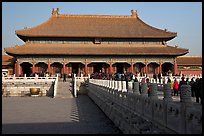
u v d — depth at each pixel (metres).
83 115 30.45
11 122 26.66
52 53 83.88
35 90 59.69
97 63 90.88
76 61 86.62
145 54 86.31
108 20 100.88
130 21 101.81
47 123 25.86
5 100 50.38
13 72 90.88
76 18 100.00
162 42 93.25
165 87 13.14
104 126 23.88
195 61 94.81
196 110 9.48
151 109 14.46
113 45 91.50
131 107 18.69
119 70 90.62
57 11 100.19
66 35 88.62
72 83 63.84
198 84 23.80
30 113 32.75
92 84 49.56
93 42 91.44
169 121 11.97
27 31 88.38
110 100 28.09
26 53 82.88
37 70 87.00
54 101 47.50
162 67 94.75
